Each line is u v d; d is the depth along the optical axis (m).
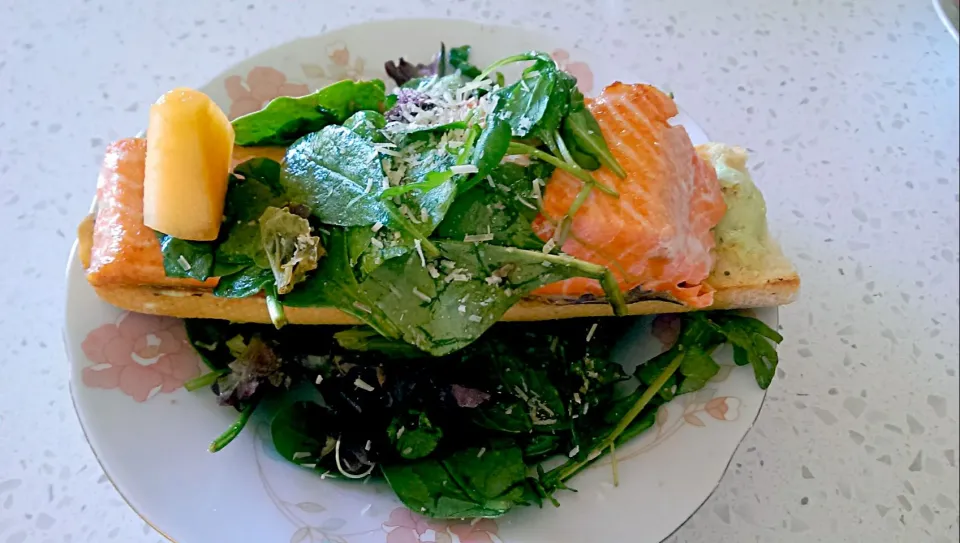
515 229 0.27
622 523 0.26
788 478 0.32
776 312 0.31
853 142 0.40
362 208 0.26
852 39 0.44
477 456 0.27
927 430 0.33
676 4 0.44
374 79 0.33
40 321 0.33
